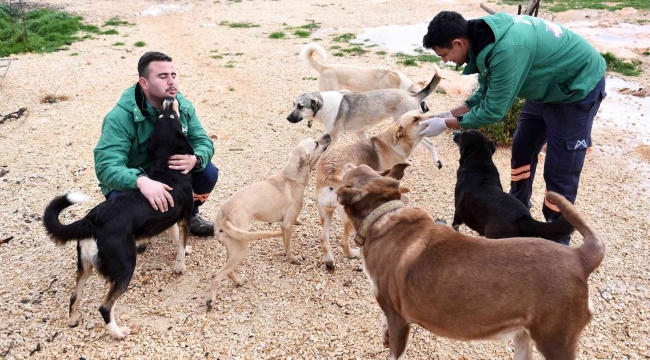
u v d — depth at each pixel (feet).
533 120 14.53
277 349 11.73
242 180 19.33
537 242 8.57
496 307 8.36
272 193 13.94
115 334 11.89
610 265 14.25
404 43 39.47
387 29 44.65
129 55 37.27
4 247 15.23
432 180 19.40
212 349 11.73
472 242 8.83
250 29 46.39
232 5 60.13
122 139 13.30
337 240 16.03
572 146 13.10
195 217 15.97
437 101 26.45
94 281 13.97
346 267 14.67
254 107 26.71
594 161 20.53
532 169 15.58
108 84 30.35
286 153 21.57
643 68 31.81
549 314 8.13
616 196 17.87
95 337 12.05
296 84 30.27
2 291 13.41
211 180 15.53
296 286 13.87
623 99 27.22
